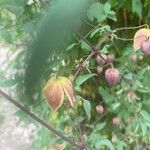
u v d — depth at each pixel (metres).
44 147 0.46
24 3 0.35
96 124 0.54
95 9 0.37
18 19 0.38
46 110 0.41
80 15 0.07
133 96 0.50
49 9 0.08
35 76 0.08
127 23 0.53
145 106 0.55
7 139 0.61
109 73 0.36
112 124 0.58
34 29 0.08
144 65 0.52
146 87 0.51
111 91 0.53
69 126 0.45
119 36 0.54
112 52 0.54
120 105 0.52
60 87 0.22
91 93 0.59
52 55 0.08
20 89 0.10
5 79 0.36
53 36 0.08
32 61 0.08
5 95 0.22
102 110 0.54
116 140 0.51
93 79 0.57
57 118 0.47
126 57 0.50
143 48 0.33
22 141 0.59
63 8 0.07
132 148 0.54
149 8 0.50
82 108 0.54
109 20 0.53
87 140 0.38
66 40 0.08
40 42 0.08
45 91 0.22
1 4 0.39
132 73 0.49
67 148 0.42
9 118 0.61
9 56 0.52
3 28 0.38
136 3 0.45
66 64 0.45
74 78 0.42
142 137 0.54
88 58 0.43
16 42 0.43
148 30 0.33
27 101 0.10
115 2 0.48
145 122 0.49
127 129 0.52
